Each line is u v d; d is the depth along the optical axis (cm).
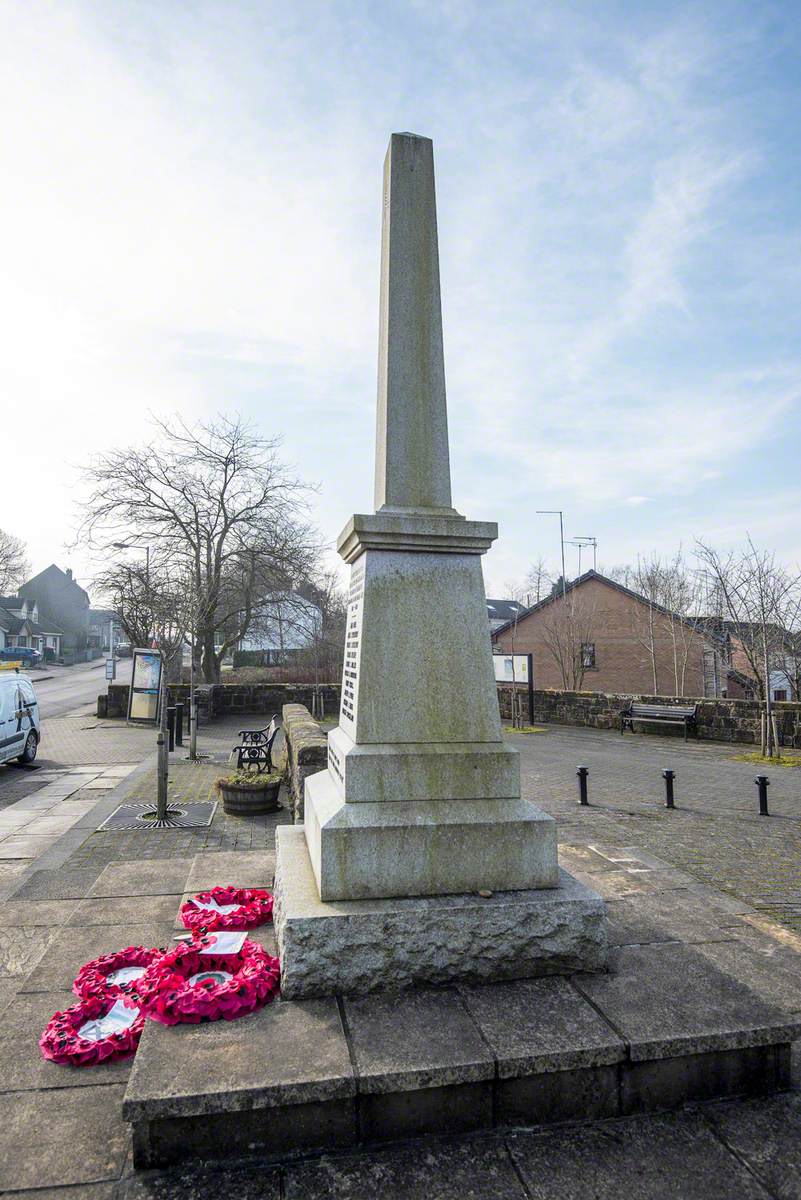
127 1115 222
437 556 357
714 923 373
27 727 1204
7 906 489
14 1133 245
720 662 2394
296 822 772
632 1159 230
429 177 408
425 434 386
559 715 2047
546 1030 261
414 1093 239
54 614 8756
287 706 1500
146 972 316
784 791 1027
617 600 3102
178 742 1496
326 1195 214
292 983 285
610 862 494
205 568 2627
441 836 315
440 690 345
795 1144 238
